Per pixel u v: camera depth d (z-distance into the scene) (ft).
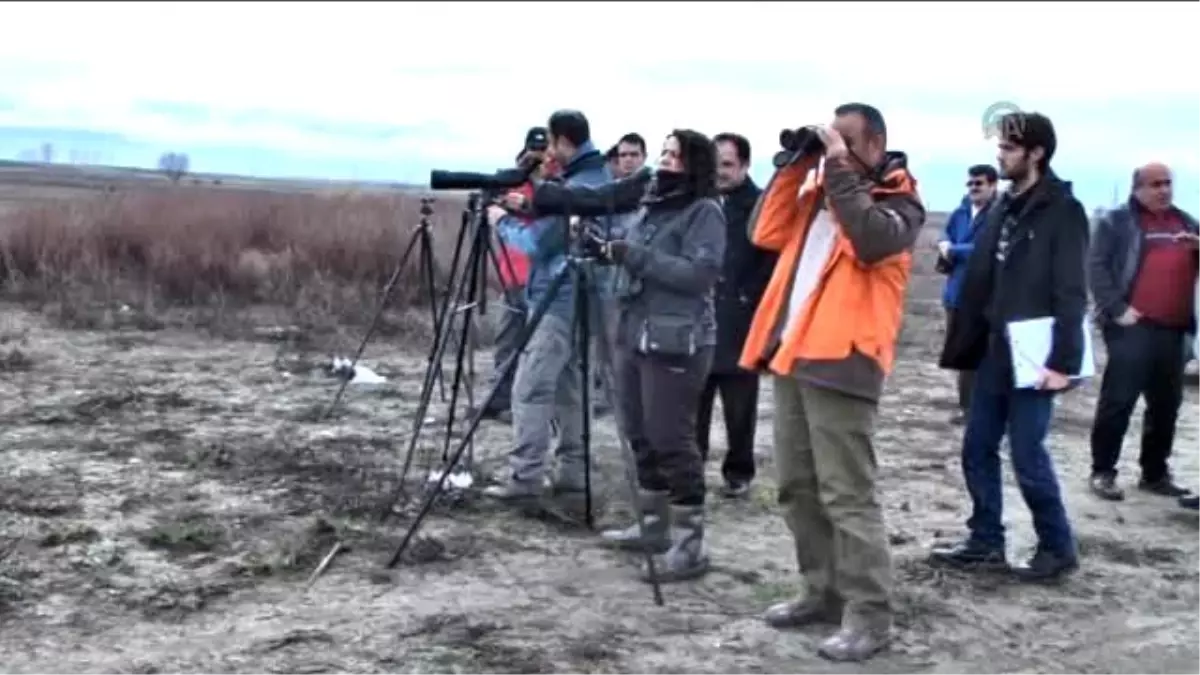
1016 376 19.56
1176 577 21.11
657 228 19.43
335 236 56.39
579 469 23.94
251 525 21.91
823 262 16.25
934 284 70.95
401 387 36.22
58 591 18.48
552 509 22.99
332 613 17.87
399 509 22.97
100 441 27.94
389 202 62.28
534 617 17.92
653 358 19.27
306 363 39.58
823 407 16.25
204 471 25.59
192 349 42.47
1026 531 23.54
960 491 26.40
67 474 25.04
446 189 21.65
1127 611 19.36
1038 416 20.04
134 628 17.21
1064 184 19.70
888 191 16.07
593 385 23.88
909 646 17.42
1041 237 19.61
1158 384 26.40
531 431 23.38
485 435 29.63
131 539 20.95
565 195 19.65
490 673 16.01
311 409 32.45
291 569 19.65
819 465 16.55
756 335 17.13
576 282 21.11
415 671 15.98
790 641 17.35
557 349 23.08
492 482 24.98
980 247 20.38
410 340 45.93
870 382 16.14
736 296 24.20
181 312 50.19
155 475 25.18
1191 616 19.25
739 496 24.94
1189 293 26.14
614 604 18.54
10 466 25.55
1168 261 25.98
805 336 16.19
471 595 18.74
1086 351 19.75
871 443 16.52
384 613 17.89
